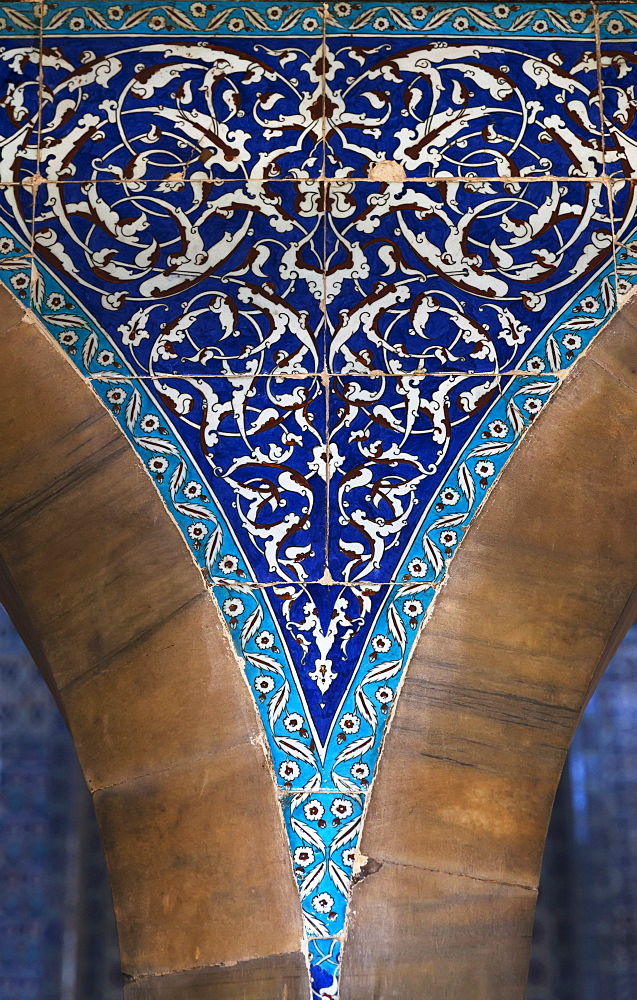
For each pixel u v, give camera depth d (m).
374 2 2.88
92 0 2.86
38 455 2.55
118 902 2.32
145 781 2.39
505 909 2.33
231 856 2.34
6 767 5.19
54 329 2.63
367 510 2.55
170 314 2.66
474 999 2.26
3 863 5.04
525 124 2.79
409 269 2.70
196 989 2.27
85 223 2.71
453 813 2.38
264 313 2.67
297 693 2.44
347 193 2.75
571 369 2.62
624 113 2.81
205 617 2.47
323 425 2.60
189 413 2.60
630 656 5.36
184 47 2.83
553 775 2.42
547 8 2.88
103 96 2.80
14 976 4.86
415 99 2.81
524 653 2.47
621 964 4.87
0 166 2.74
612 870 5.04
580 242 2.71
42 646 2.47
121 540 2.52
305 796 2.37
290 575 2.51
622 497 2.56
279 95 2.81
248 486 2.56
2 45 2.82
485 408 2.61
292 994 2.25
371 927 2.29
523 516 2.54
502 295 2.68
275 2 2.87
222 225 2.72
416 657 2.46
